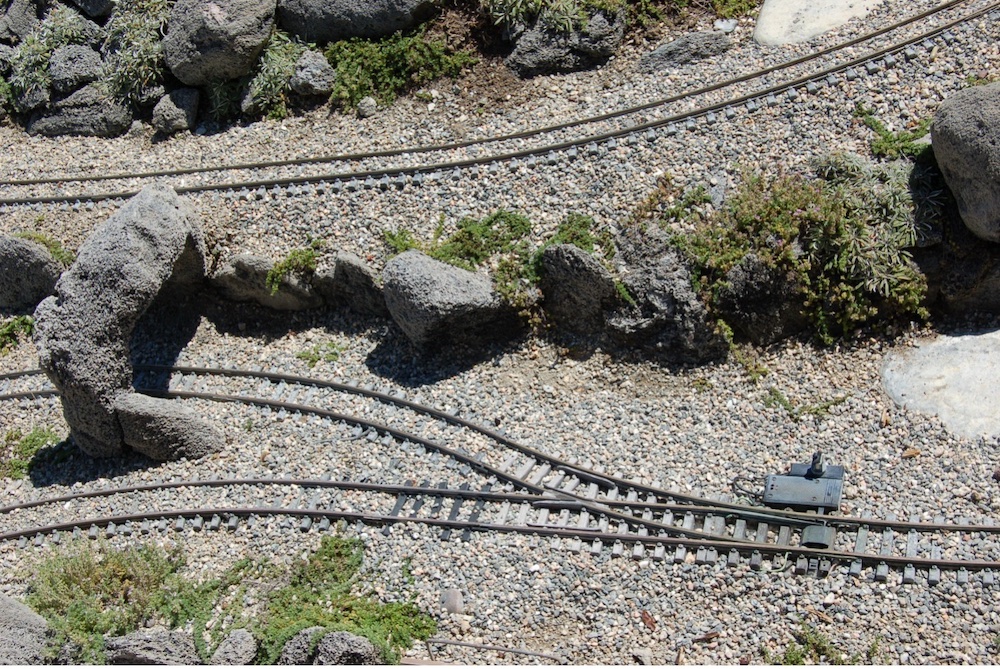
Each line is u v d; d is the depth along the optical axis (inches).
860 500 514.9
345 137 697.0
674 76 658.8
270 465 589.3
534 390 599.5
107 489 597.3
